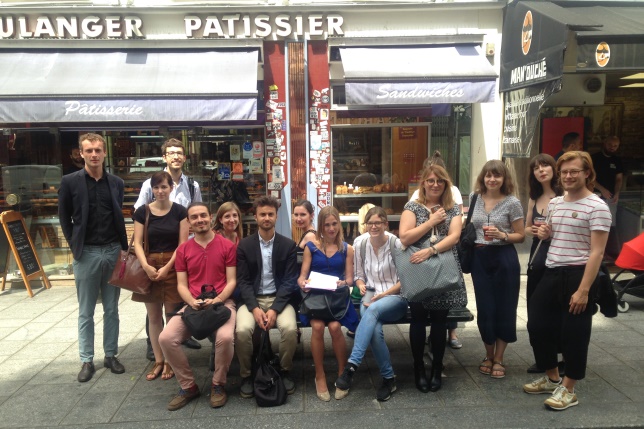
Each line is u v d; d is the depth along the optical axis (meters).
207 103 5.97
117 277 3.98
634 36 5.23
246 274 4.02
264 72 6.84
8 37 6.63
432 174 3.72
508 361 4.38
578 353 3.49
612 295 3.57
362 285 4.14
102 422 3.52
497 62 6.92
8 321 5.57
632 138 8.43
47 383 4.10
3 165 7.16
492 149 7.08
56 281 7.01
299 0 6.70
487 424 3.42
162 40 6.69
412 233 3.62
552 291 3.62
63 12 6.60
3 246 6.72
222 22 6.72
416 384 3.92
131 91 5.96
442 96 6.02
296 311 4.05
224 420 3.53
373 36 6.80
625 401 3.66
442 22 6.83
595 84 7.36
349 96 6.00
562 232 3.56
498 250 4.00
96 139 4.05
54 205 7.12
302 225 4.46
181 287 3.91
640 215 7.02
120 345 4.88
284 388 3.77
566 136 6.45
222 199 7.64
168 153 4.53
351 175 7.46
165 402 3.79
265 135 7.02
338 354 3.94
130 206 7.42
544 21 5.54
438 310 3.81
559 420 3.44
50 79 6.21
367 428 3.40
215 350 3.69
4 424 3.50
